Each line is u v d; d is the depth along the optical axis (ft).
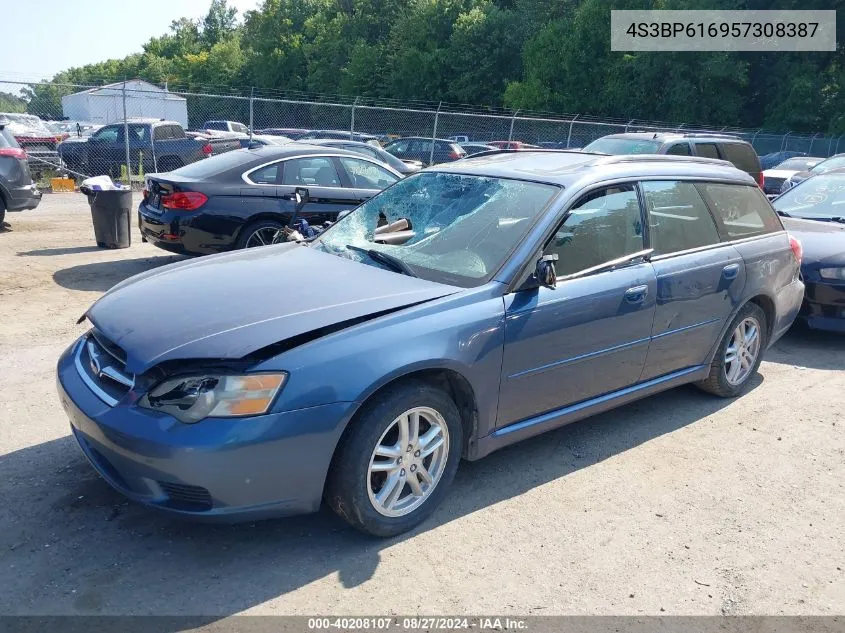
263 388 9.23
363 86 197.88
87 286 24.85
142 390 9.58
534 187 13.12
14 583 9.33
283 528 10.89
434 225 13.23
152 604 9.05
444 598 9.44
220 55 252.62
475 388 11.19
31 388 15.66
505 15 174.70
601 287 12.80
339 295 10.94
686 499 12.32
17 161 34.73
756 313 16.76
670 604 9.57
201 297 10.97
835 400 17.17
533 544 10.76
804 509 12.16
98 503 11.27
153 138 63.05
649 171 14.61
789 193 27.32
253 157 26.17
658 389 14.82
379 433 10.10
